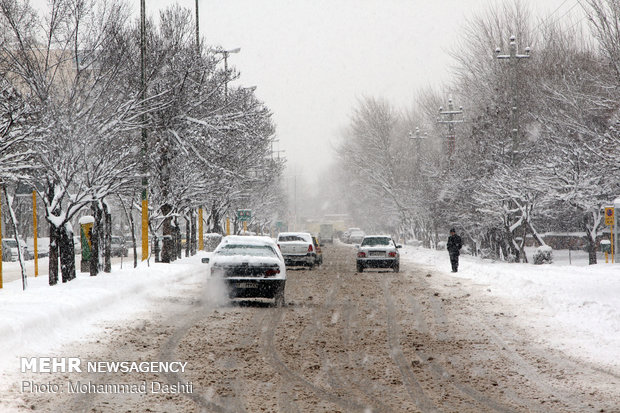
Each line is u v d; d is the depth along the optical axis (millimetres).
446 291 39125
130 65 47250
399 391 15344
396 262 56125
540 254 65062
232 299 34688
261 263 31266
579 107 58312
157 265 54875
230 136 56406
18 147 31484
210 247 89312
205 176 59719
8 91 30359
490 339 22359
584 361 18766
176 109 50562
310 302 33344
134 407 13984
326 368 17781
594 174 58656
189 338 22391
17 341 19906
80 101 36906
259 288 31078
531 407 13984
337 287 41906
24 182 35438
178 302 33125
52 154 35375
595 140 54344
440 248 113000
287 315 28312
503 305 31938
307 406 14047
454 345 21219
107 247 45969
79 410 13742
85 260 48031
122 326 25016
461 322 26297
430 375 16984
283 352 19953
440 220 98312
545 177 60469
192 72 52281
